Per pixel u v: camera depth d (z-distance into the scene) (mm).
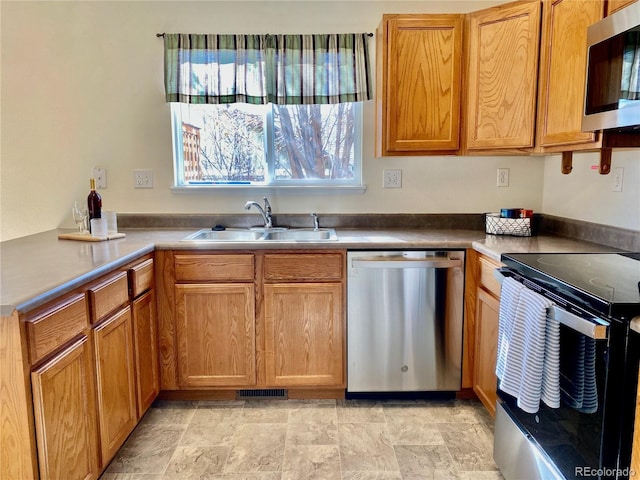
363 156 2734
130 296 1925
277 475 1793
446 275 2240
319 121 2752
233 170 2797
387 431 2094
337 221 2781
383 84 2355
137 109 2691
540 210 2771
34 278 1428
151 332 2170
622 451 1151
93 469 1584
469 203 2777
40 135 2680
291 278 2242
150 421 2193
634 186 1945
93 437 1587
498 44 2199
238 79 2592
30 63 2627
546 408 1425
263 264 2230
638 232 1905
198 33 2625
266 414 2252
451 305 2258
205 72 2594
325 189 2748
